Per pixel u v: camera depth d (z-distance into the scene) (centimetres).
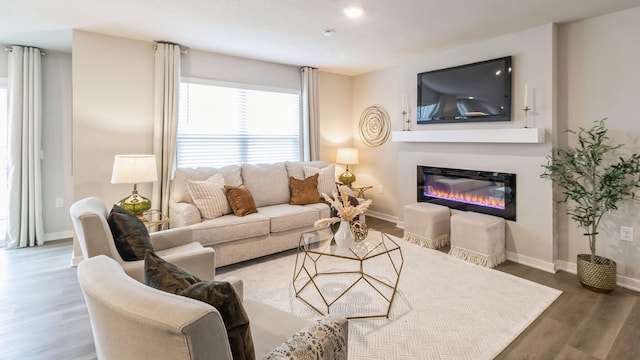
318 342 120
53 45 395
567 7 280
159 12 290
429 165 436
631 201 291
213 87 432
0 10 286
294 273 298
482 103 371
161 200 385
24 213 400
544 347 207
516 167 349
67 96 435
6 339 215
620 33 289
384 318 239
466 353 201
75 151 344
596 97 304
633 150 286
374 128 538
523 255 348
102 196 361
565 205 329
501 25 321
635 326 229
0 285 295
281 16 297
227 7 279
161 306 82
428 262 345
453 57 400
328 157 551
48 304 262
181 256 222
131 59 368
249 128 466
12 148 392
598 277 278
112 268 110
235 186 379
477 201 387
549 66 320
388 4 271
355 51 414
